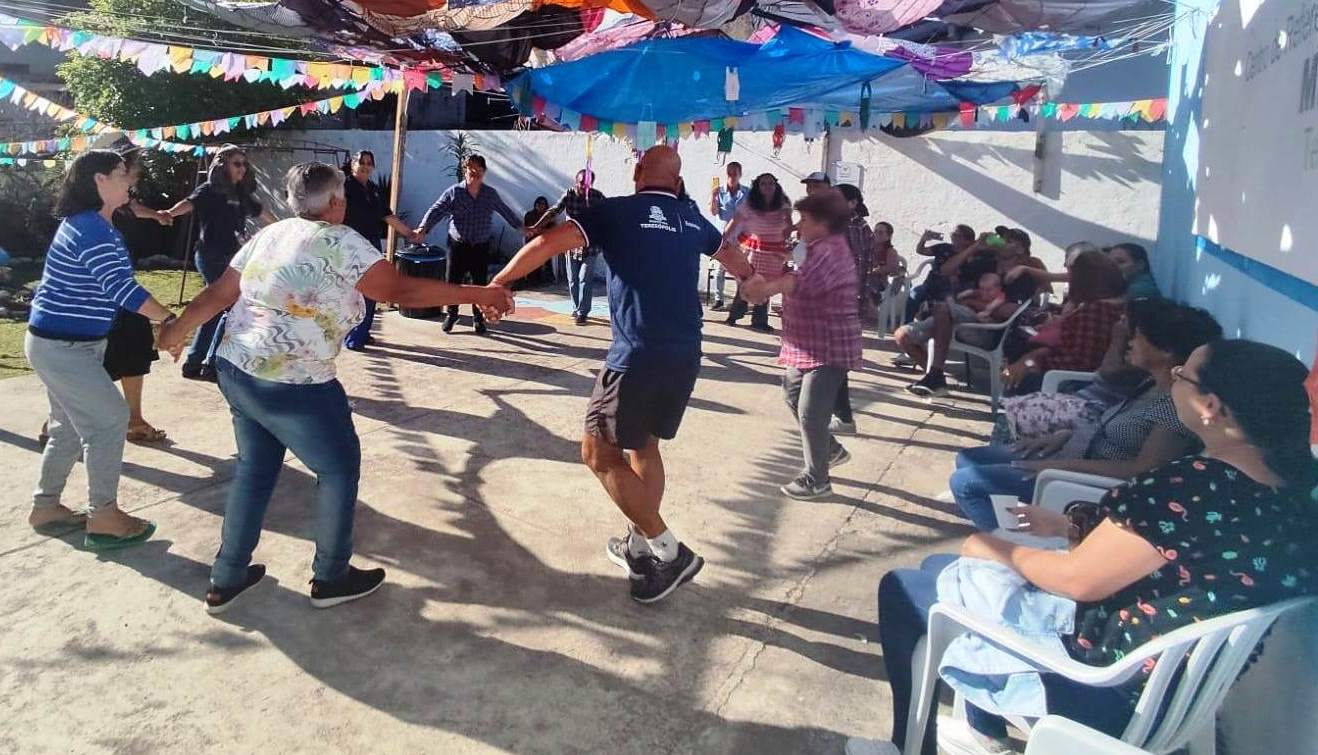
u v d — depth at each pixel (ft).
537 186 41.42
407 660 10.19
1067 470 11.19
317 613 11.09
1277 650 6.88
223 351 10.28
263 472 10.85
